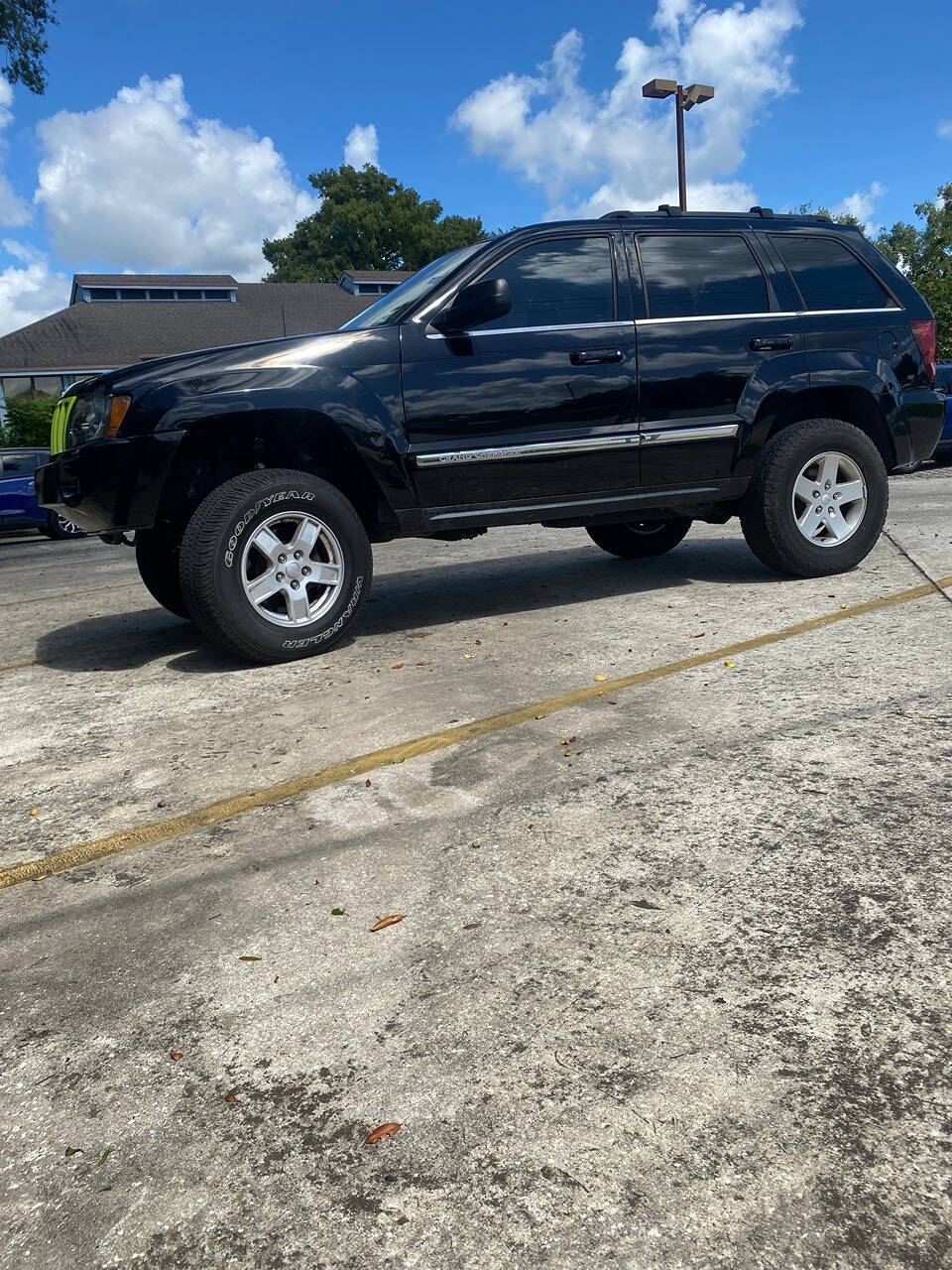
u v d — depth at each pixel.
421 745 3.15
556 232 4.75
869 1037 1.63
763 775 2.72
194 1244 1.33
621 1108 1.51
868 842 2.29
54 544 13.97
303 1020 1.78
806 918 1.99
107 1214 1.39
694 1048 1.63
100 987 1.94
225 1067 1.68
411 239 67.75
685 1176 1.38
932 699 3.23
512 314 4.61
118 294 41.47
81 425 4.40
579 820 2.52
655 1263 1.25
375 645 4.65
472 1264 1.27
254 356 4.23
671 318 4.83
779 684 3.52
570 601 5.36
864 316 5.26
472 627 4.90
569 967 1.88
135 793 2.97
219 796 2.89
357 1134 1.50
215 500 4.18
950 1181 1.34
